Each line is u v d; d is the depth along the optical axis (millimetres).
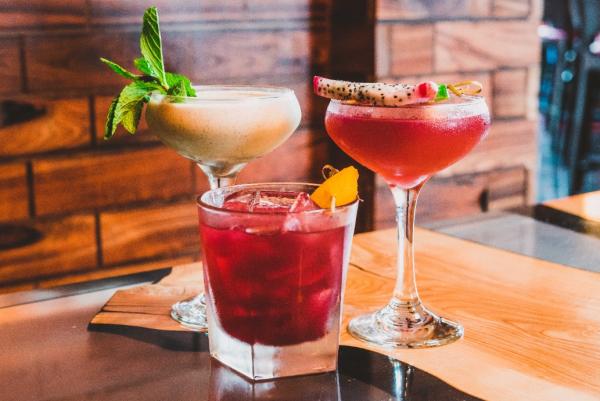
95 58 1526
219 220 641
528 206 1008
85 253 1581
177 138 782
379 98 695
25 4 1439
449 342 703
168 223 1660
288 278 640
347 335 718
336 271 650
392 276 827
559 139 3334
